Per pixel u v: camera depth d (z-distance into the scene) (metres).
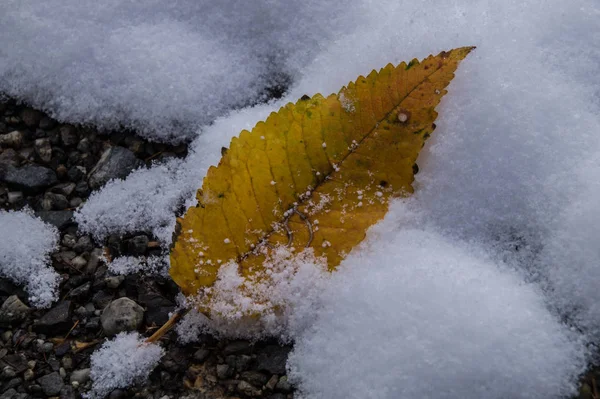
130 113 0.55
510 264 0.52
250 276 0.52
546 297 0.52
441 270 0.51
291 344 0.52
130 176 0.55
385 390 0.50
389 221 0.52
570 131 0.53
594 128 0.53
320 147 0.52
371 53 0.54
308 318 0.52
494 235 0.53
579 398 0.50
